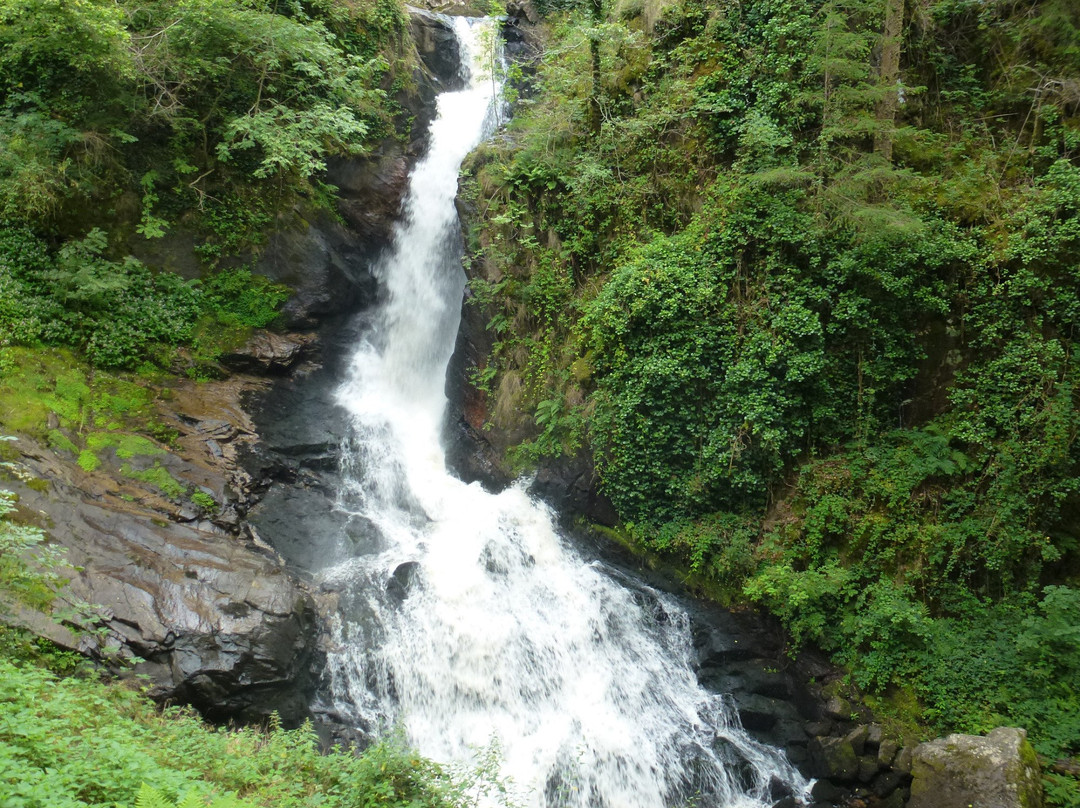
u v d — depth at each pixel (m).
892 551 10.93
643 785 10.62
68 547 10.05
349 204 18.02
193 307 15.05
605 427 12.80
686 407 12.21
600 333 12.90
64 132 13.66
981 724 9.79
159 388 13.84
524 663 11.80
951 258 11.15
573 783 10.39
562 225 14.20
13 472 10.61
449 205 17.75
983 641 10.34
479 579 12.67
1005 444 10.67
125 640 9.33
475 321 15.26
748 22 13.13
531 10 21.20
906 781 9.88
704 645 11.76
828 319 11.80
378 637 11.41
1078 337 10.45
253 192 16.25
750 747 10.91
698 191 13.11
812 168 12.12
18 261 13.18
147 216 14.73
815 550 11.34
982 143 12.10
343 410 16.22
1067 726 9.34
